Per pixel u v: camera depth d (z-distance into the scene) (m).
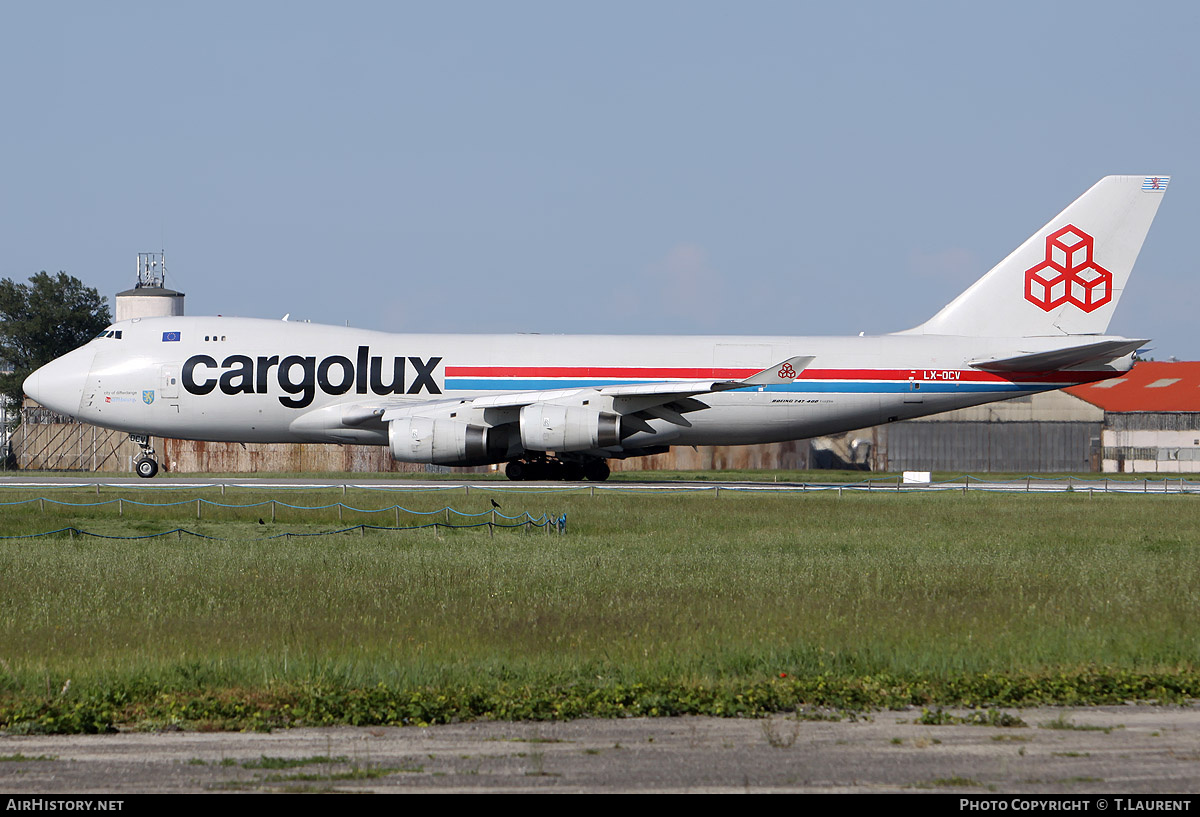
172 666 59.84
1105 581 93.12
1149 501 184.25
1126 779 42.16
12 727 48.91
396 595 85.25
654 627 72.06
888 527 140.88
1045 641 68.44
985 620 75.69
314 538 126.00
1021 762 44.25
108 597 84.19
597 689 55.53
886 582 91.75
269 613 78.00
